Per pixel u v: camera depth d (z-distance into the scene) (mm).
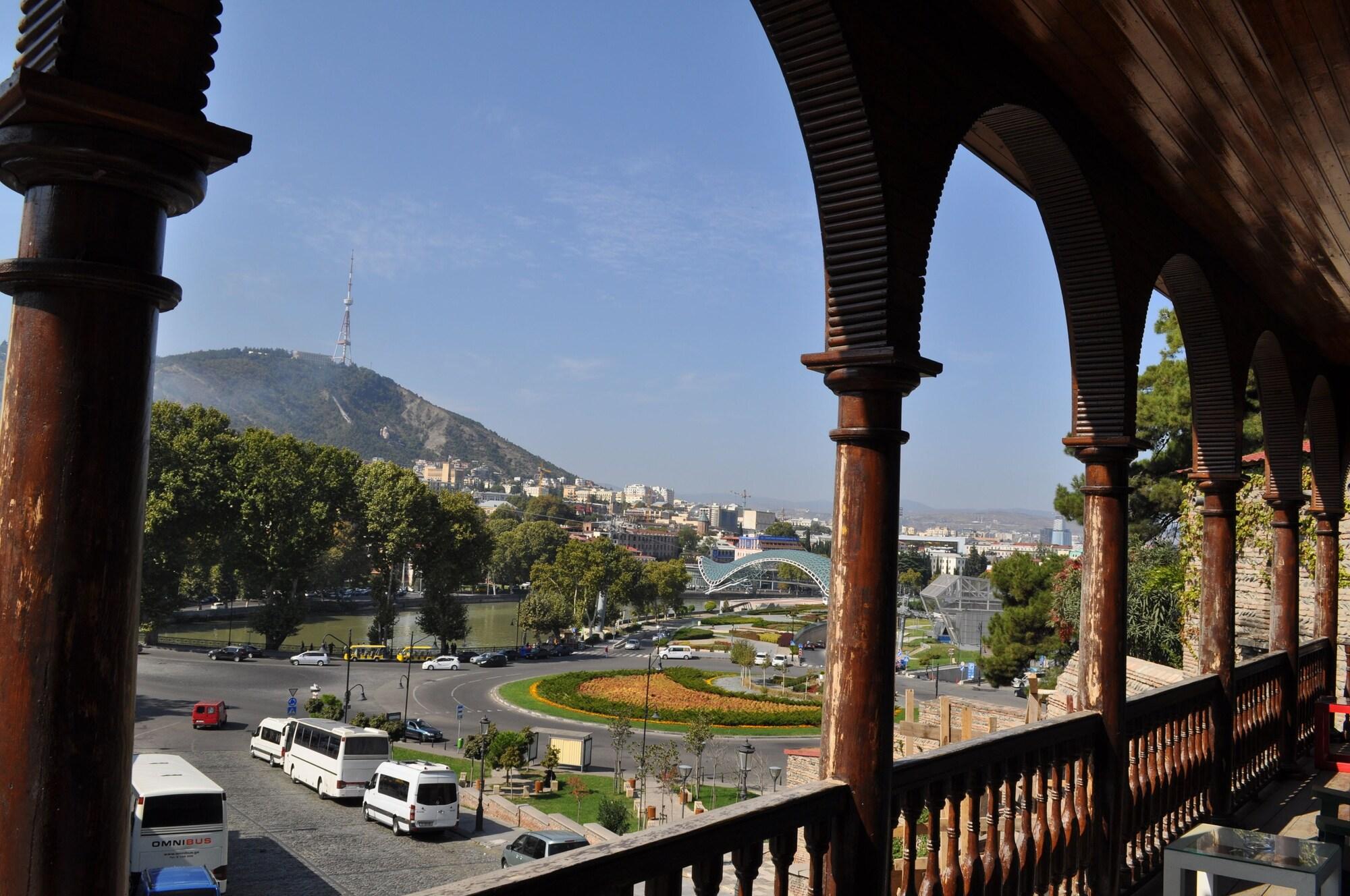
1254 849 3393
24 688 1420
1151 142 4516
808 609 157500
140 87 1555
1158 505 24281
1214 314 6145
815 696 57625
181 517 70500
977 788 3586
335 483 76750
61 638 1432
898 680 62094
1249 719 6941
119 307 1536
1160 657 21984
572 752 38031
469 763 37969
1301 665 8086
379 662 70438
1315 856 3309
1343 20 3352
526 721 48062
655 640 95750
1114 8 3369
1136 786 5008
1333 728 9117
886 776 2906
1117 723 4566
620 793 33125
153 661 61438
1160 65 3775
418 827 26969
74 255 1515
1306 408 8312
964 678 61906
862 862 2861
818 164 3064
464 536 80688
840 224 3066
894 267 3018
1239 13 3348
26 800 1404
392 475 79312
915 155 3125
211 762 35625
